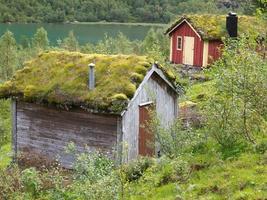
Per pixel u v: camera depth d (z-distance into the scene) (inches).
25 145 728.3
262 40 748.6
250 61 472.4
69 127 682.8
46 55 764.0
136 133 663.8
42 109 705.0
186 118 698.2
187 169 465.1
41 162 680.4
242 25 1315.2
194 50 1358.3
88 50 2815.0
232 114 489.7
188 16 1364.4
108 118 647.8
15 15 7362.2
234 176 423.2
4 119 1560.0
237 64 477.7
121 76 662.5
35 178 511.8
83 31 6058.1
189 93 943.0
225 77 479.2
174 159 493.7
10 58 2736.2
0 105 1690.5
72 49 3085.6
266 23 974.4
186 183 446.3
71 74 695.1
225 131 496.1
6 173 533.3
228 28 1290.6
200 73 1257.4
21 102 724.0
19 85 719.1
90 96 645.3
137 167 522.0
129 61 687.1
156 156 655.8
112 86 649.0
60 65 725.9
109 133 649.6
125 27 6712.6
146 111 677.3
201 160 483.8
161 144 535.5
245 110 479.2
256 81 467.8
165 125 727.7
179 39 1400.1
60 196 457.7
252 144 475.5
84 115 666.8
